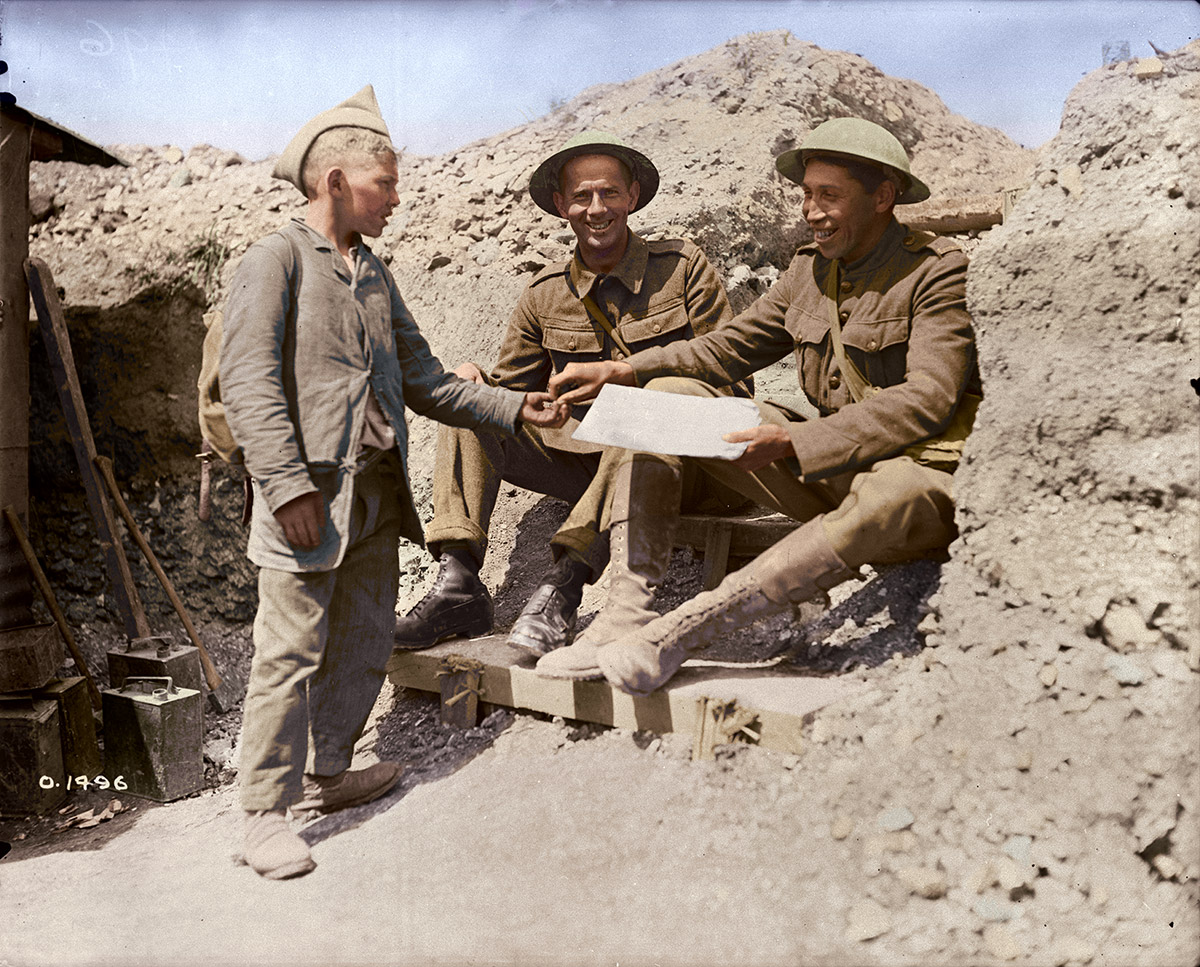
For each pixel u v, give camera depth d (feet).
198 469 15.30
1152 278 7.38
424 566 12.44
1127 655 6.95
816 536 7.52
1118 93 8.14
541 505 12.12
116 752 11.72
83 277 16.22
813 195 8.29
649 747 7.93
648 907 6.68
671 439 7.87
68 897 8.47
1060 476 7.38
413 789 8.70
